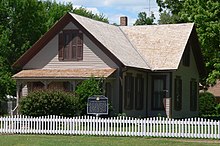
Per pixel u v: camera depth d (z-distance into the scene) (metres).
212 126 31.11
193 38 52.44
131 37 52.50
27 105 36.78
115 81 43.59
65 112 36.81
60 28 45.34
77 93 40.06
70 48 45.16
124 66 43.06
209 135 31.20
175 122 31.66
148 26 53.81
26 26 65.06
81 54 44.78
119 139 30.44
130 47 49.59
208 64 50.59
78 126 33.28
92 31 45.19
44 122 33.88
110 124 32.84
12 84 57.97
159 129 31.98
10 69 61.19
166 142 28.92
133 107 46.06
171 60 48.00
